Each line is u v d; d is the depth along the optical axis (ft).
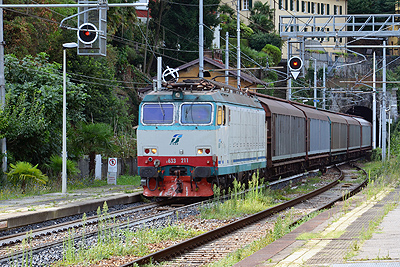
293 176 180.24
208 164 110.42
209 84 117.19
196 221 90.17
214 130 110.63
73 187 139.03
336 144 252.83
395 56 490.49
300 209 106.93
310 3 513.86
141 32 310.45
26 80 151.12
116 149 165.78
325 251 53.67
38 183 128.67
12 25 175.11
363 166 273.33
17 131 133.18
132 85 281.54
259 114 143.02
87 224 87.35
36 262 59.36
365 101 458.91
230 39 405.18
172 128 112.37
